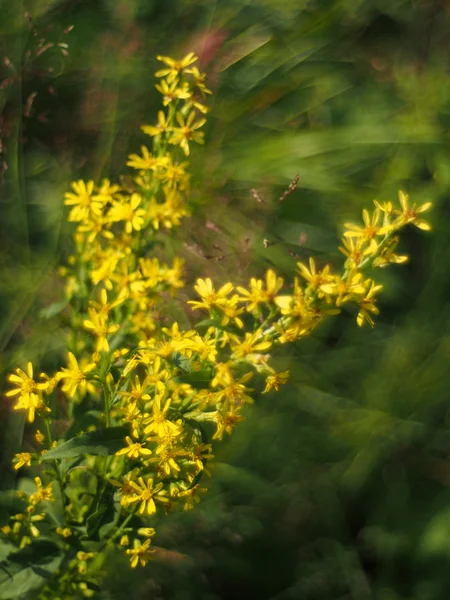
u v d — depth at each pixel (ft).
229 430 5.61
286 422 11.07
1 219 11.41
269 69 12.55
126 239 7.14
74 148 11.89
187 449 5.82
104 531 6.52
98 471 6.93
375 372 11.37
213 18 12.66
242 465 10.79
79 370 5.89
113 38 12.32
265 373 5.26
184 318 9.34
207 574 10.41
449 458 11.40
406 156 12.09
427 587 10.48
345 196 11.85
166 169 7.40
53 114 11.94
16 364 10.19
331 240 11.57
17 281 10.60
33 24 11.45
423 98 12.31
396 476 11.35
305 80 12.66
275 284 5.38
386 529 11.00
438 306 11.55
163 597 10.02
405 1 13.07
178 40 12.78
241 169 11.57
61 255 10.84
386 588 10.59
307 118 12.62
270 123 12.43
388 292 12.00
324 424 11.18
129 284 6.77
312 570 10.68
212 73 12.33
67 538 6.72
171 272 6.80
